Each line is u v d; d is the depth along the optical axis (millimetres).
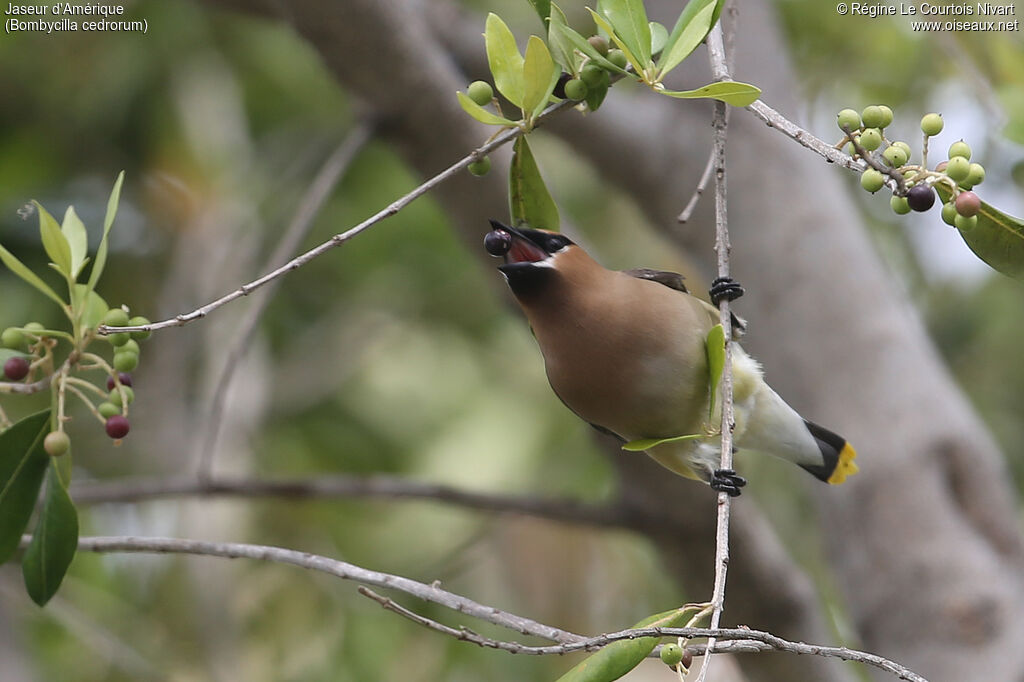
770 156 10172
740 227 10180
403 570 12758
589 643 5016
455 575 12656
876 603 9992
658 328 7246
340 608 12484
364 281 13844
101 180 12961
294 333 13797
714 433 6414
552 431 13367
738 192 10148
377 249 13438
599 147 9844
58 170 12867
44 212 5656
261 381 12789
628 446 6098
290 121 13625
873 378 10047
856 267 10266
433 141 8406
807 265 10125
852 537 10148
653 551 10672
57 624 11266
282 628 12453
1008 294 14094
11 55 12539
